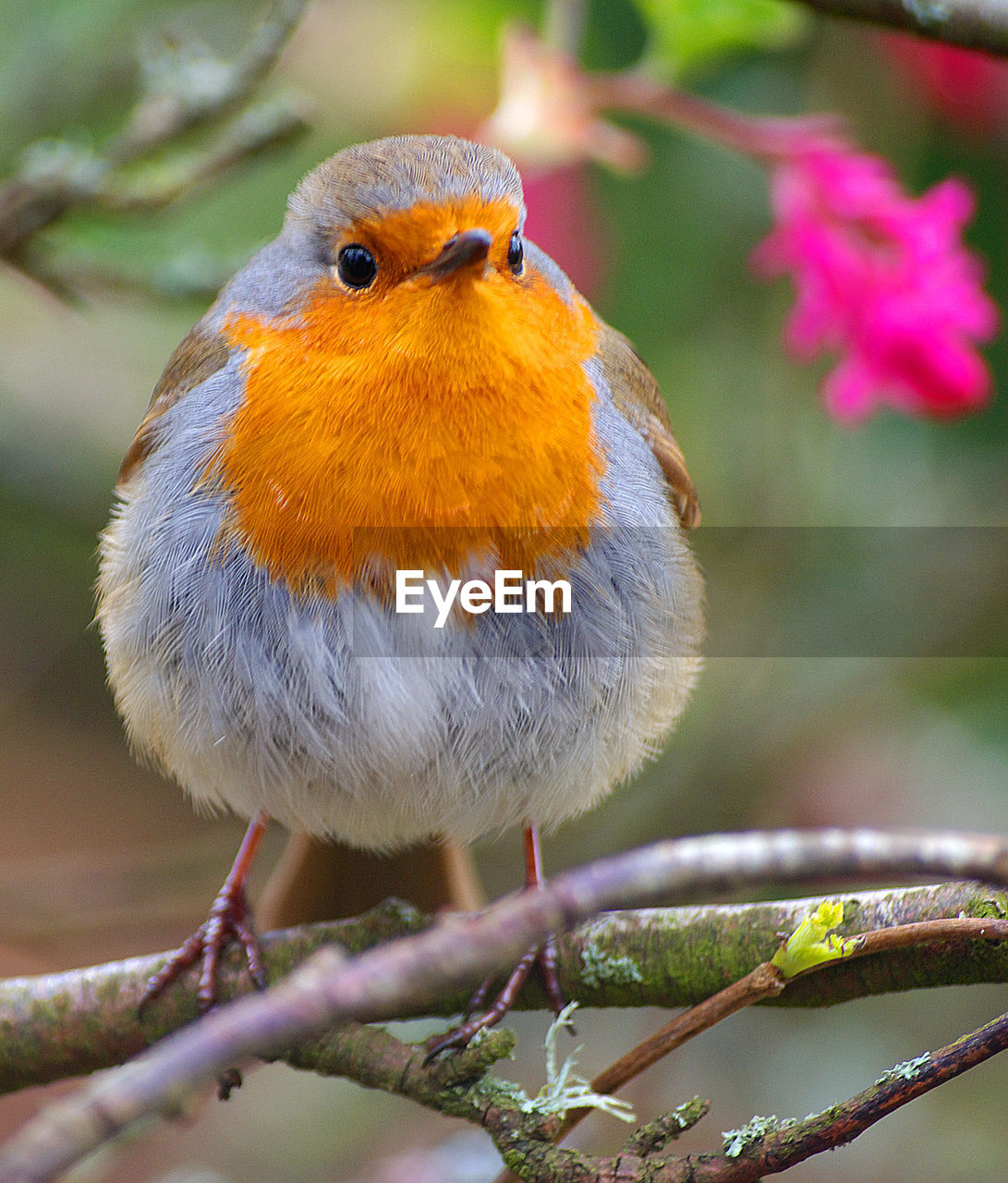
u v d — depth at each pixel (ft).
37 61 37.37
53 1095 34.78
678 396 36.94
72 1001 20.65
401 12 38.04
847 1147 30.17
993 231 35.73
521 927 12.27
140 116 29.04
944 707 36.60
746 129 26.76
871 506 38.22
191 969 20.79
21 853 45.83
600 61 34.63
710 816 35.94
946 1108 30.60
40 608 46.39
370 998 12.26
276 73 38.60
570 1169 16.69
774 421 37.35
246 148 29.19
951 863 11.90
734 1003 16.39
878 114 34.65
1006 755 35.40
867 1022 31.60
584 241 32.63
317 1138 31.50
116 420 44.19
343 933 20.84
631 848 35.88
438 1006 19.89
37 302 41.96
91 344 44.11
